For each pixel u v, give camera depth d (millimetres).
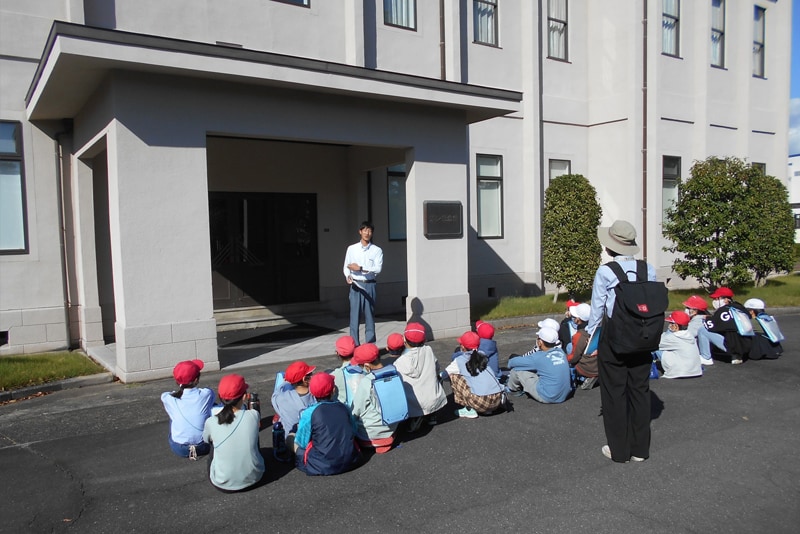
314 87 7910
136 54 6531
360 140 8797
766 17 18234
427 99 8812
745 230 12820
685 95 16016
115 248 7250
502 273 14055
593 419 5859
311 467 4582
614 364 4723
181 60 6816
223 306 11344
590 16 15547
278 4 10141
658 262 15375
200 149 7512
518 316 11312
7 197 8734
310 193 12188
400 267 12891
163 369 7348
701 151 16188
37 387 6816
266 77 7395
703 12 16094
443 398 5535
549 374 6312
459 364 5961
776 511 3963
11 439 5445
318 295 12352
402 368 5430
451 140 9789
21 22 8562
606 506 4055
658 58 15086
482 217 13867
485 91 9406
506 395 6203
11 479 4613
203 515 4020
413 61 12109
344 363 5414
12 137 8711
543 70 14711
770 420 5812
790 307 12602
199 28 9375
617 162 15258
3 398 6566
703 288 15266
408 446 5215
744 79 17219
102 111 7379
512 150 14117
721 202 13008
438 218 9664
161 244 7289
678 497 4176
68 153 9055
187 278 7473
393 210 12797
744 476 4512
